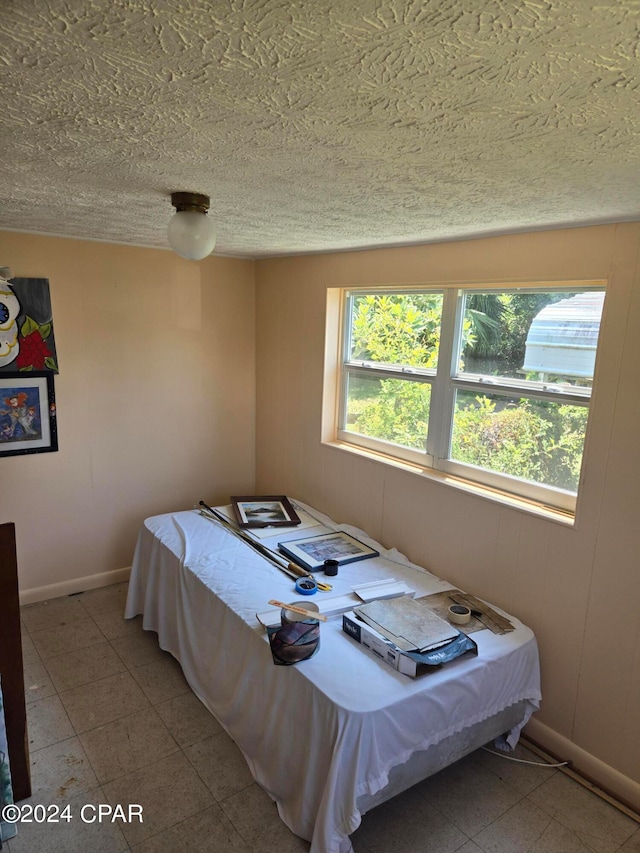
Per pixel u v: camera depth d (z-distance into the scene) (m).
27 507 3.11
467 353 2.54
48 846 1.79
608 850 1.85
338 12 0.58
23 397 2.97
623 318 1.88
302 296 3.31
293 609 2.02
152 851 1.78
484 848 1.84
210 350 3.61
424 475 2.65
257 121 0.96
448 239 2.39
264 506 3.35
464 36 0.62
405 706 1.73
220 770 2.11
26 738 1.93
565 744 2.20
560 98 0.79
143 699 2.48
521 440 2.34
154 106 0.90
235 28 0.62
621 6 0.54
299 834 1.81
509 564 2.32
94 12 0.59
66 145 1.15
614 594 1.99
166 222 2.31
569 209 1.68
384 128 0.97
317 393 3.29
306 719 1.79
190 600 2.53
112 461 3.35
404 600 2.20
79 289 3.05
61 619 3.09
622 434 1.92
